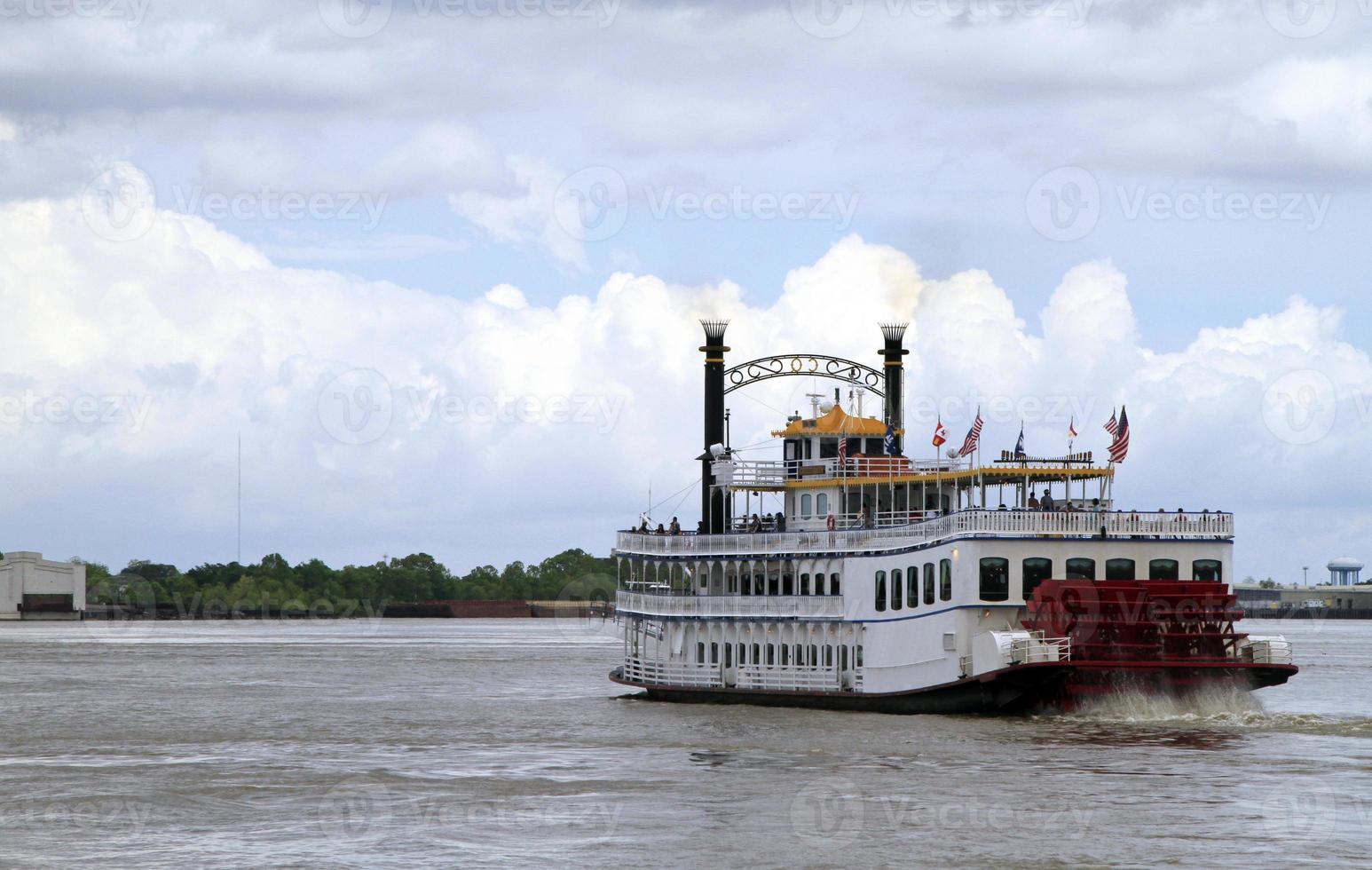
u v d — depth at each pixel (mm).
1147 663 98438
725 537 121875
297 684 165625
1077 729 99375
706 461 133250
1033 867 68188
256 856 71562
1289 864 68125
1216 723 101188
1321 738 96125
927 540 104500
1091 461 109125
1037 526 102125
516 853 71562
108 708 134750
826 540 112875
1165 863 68375
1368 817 75688
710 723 108938
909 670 105750
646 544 130875
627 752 97562
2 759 99375
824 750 94188
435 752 100688
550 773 90875
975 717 103500
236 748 103938
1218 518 104375
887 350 136375
